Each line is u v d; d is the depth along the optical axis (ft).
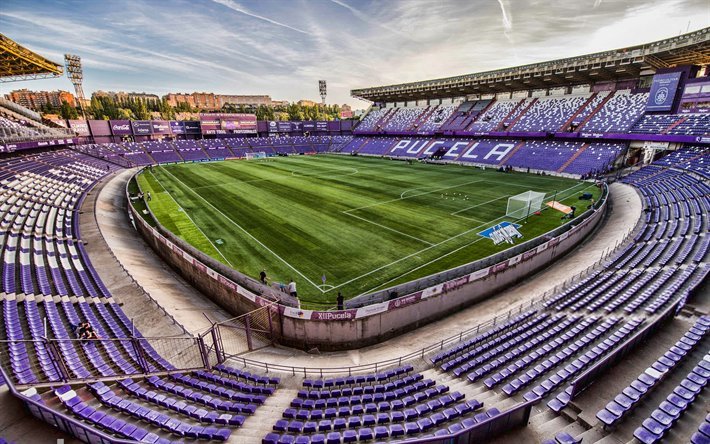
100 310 65.77
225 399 45.06
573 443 30.73
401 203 141.18
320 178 199.52
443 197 150.51
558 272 86.89
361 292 75.15
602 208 126.41
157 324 64.95
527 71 226.79
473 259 89.30
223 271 78.59
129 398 41.60
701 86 169.58
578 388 38.37
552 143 224.53
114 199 159.53
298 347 64.85
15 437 29.84
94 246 100.07
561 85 250.16
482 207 134.10
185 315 70.90
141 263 96.78
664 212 107.76
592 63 197.77
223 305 77.25
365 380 50.60
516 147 238.07
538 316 64.44
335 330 62.95
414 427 36.45
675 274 67.46
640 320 52.44
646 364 42.93
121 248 103.76
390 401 43.98
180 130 320.50
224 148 324.80
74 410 35.65
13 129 182.29
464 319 70.54
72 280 75.36
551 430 34.71
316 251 95.25
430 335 65.82
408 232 107.86
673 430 32.53
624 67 192.65
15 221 103.55
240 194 160.35
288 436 35.65
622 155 190.80
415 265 86.53
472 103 304.50
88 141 274.98
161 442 34.14
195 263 82.69
